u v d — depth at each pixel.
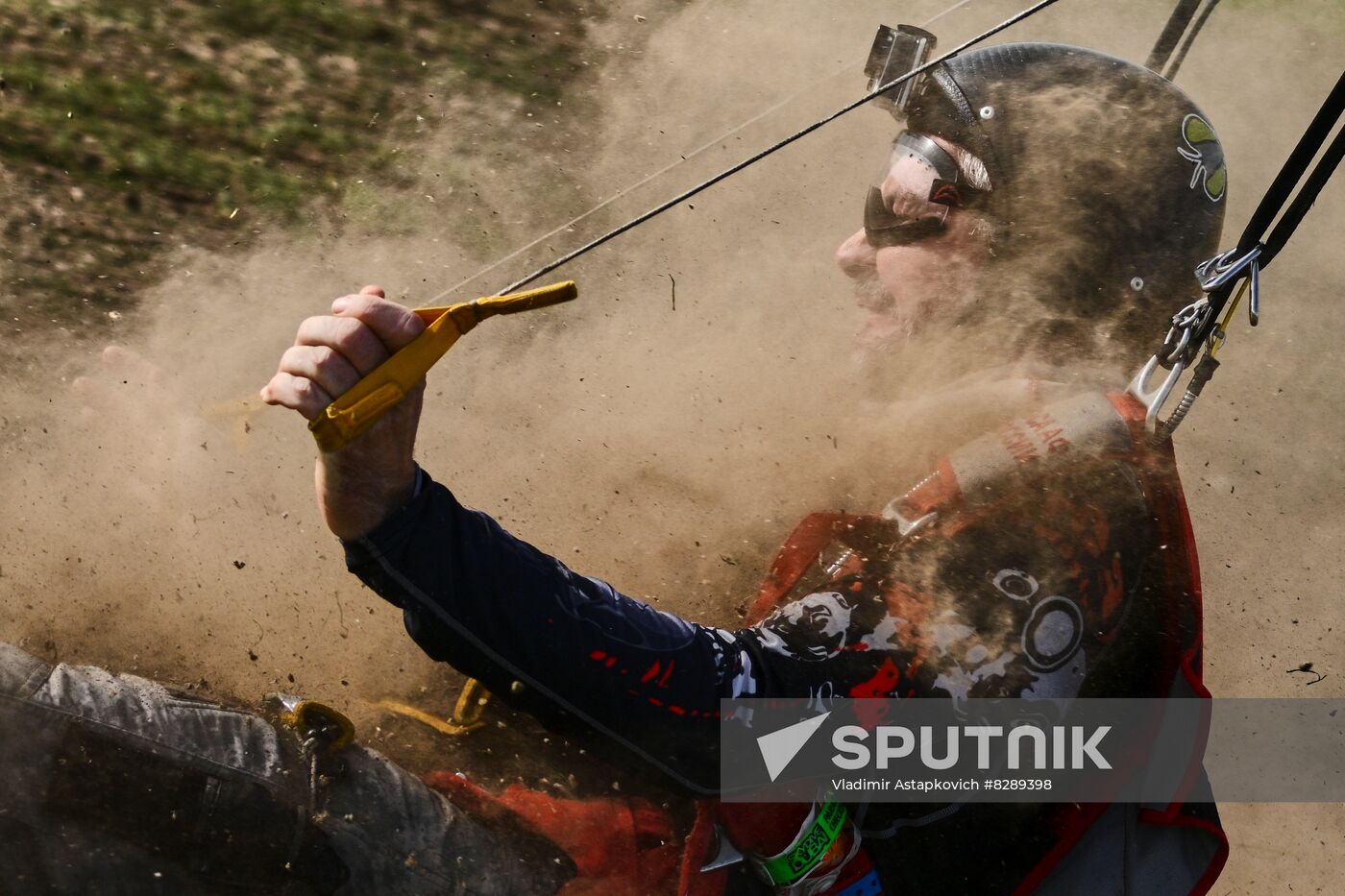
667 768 3.55
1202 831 4.03
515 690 3.36
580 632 3.33
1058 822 3.86
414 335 3.06
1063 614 3.74
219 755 3.41
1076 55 4.43
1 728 3.17
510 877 3.88
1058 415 4.02
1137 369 4.28
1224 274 4.02
